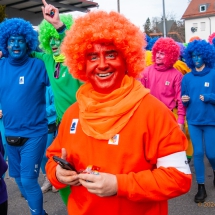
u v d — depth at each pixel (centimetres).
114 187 150
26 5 1392
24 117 312
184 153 158
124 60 174
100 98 165
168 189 150
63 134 183
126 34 168
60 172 168
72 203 178
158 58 452
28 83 312
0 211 236
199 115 390
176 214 363
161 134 157
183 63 567
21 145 313
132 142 157
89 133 161
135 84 166
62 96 307
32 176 314
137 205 162
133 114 159
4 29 316
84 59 177
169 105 450
